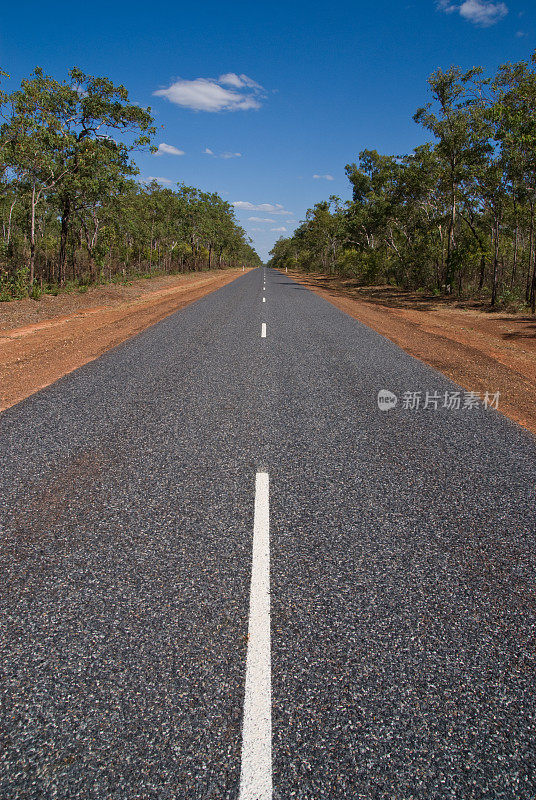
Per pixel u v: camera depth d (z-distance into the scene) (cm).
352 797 154
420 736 175
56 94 2077
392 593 250
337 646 215
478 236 2378
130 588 249
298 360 799
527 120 1609
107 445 436
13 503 332
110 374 691
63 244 2494
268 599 243
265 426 490
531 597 250
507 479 384
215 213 6825
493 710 187
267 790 155
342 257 5181
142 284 2795
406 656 211
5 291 1712
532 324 1414
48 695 188
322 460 412
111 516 317
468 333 1227
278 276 5025
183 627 223
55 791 153
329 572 265
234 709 183
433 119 2100
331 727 177
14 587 249
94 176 2295
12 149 1855
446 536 302
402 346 967
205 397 585
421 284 3012
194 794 153
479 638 222
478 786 158
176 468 391
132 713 181
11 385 637
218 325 1163
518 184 1700
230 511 325
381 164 3703
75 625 224
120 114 2233
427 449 443
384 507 335
